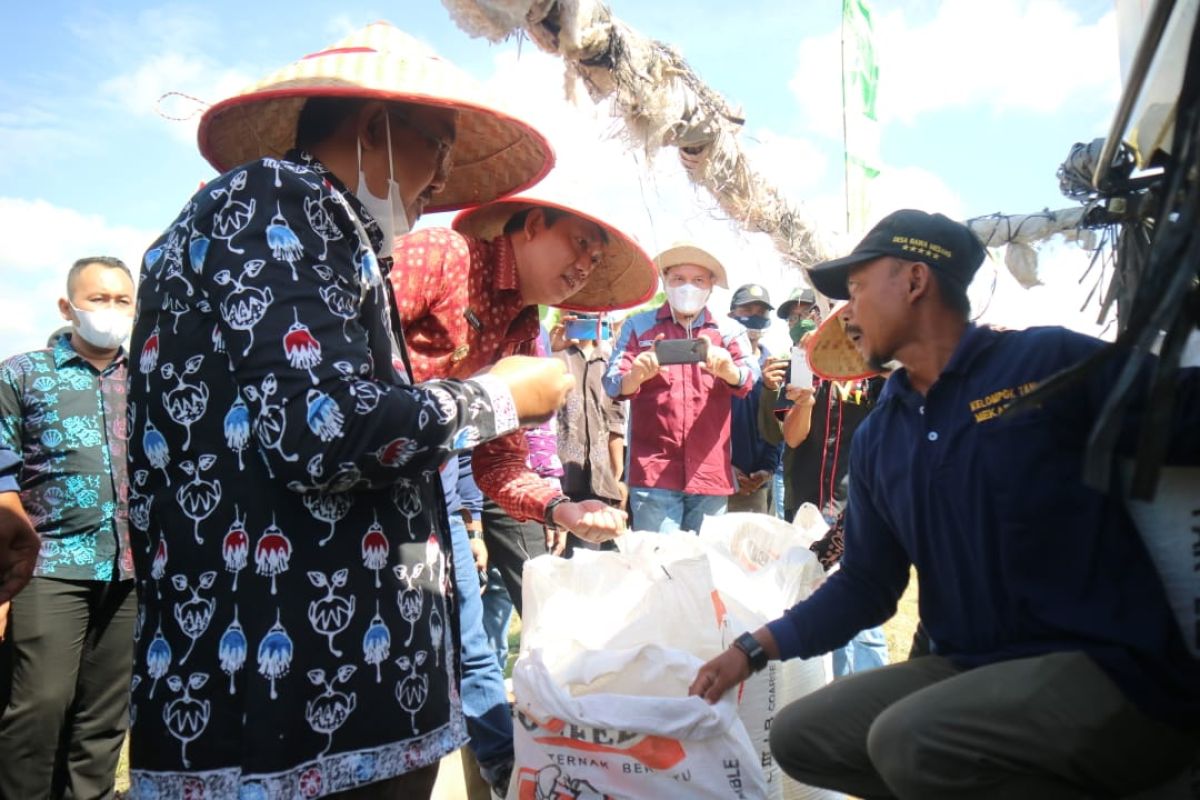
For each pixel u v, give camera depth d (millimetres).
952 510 1904
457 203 2275
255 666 1308
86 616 3283
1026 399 1180
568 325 5656
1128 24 1429
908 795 1830
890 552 2230
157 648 1354
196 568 1339
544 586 2338
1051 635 1791
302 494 1356
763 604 2467
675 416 5066
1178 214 1073
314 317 1310
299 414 1256
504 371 1529
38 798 3168
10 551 1970
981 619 1916
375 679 1393
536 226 2252
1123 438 1557
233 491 1338
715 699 2062
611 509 2156
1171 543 1602
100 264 3346
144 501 1415
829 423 4699
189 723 1313
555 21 1887
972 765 1755
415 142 1636
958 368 1899
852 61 4695
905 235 2016
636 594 2340
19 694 3143
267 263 1312
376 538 1426
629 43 2092
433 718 1477
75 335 3373
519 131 2012
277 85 1556
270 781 1282
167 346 1386
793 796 2693
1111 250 1878
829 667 3457
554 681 2098
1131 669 1674
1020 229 2920
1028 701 1705
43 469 3248
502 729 3127
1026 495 1784
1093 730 1666
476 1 1679
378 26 1786
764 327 6281
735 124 2602
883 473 2072
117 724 3355
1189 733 1675
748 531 3039
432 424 1344
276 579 1333
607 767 2031
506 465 2258
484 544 4223
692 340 4871
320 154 1574
